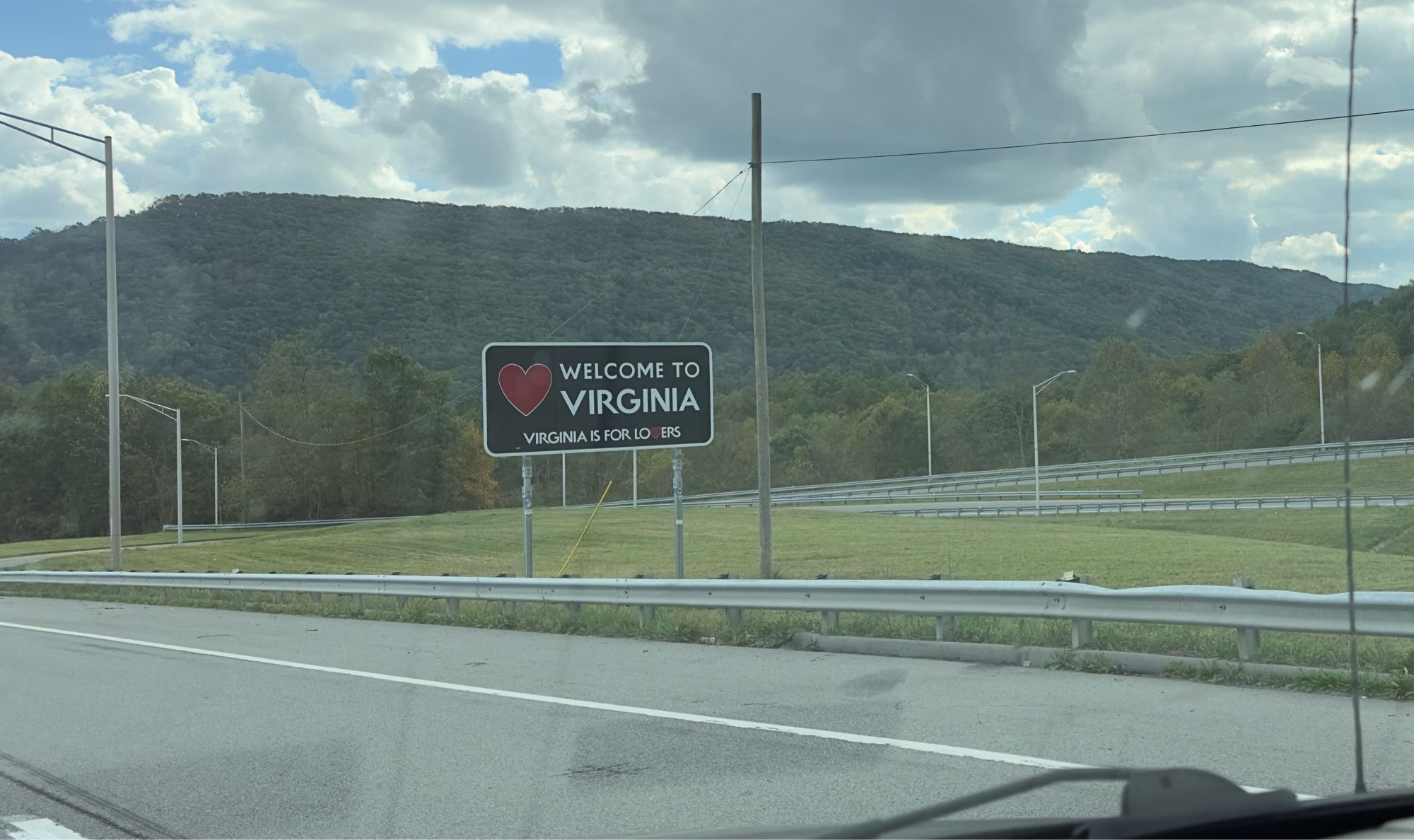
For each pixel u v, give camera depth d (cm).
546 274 14838
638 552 4416
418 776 741
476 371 12162
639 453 10931
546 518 6819
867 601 1246
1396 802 350
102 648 1495
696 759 762
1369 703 857
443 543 5509
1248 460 7638
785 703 950
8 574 3056
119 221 14062
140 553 5425
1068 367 11600
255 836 623
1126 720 825
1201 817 324
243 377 12188
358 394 10088
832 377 13312
